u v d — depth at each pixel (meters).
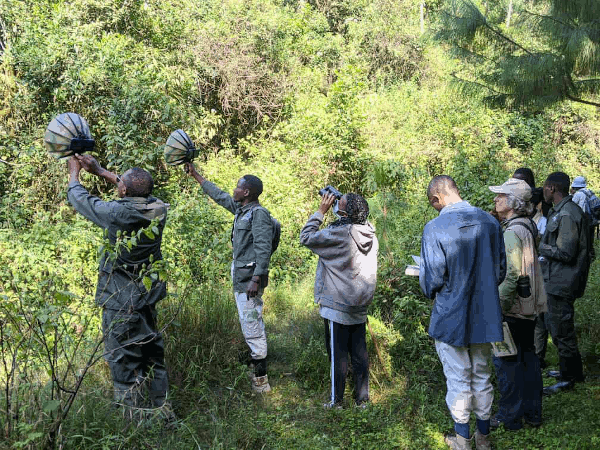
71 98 8.30
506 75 5.20
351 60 16.67
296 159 9.56
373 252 4.15
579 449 3.59
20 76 8.63
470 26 5.50
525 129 14.18
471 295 3.38
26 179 7.82
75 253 5.63
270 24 13.18
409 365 4.73
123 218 3.47
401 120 13.34
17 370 3.40
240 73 11.55
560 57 4.96
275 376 4.68
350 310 4.08
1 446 2.84
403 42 18.55
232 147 11.73
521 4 5.34
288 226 7.85
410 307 4.99
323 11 20.50
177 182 8.12
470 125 12.56
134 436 3.30
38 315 3.07
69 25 9.73
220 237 4.83
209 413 3.89
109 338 3.55
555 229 4.37
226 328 4.84
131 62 9.24
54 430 2.97
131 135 7.86
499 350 3.72
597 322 5.57
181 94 9.66
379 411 4.09
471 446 3.72
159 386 3.73
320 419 4.02
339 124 9.85
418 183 8.13
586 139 14.93
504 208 3.86
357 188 9.98
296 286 6.73
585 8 4.71
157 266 3.31
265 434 3.77
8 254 5.26
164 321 4.51
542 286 3.85
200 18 12.84
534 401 3.88
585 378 4.67
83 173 7.82
